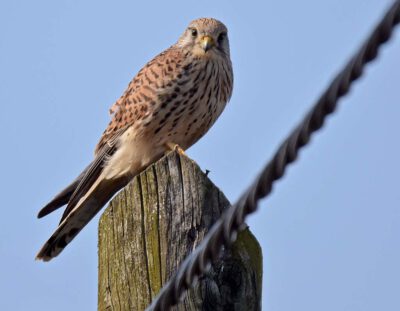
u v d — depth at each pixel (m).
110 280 7.81
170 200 7.88
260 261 7.58
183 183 7.91
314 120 3.63
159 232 7.76
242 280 7.36
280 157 3.71
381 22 3.48
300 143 3.66
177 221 7.78
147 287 7.56
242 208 3.81
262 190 3.75
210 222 7.75
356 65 3.54
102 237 8.05
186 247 7.65
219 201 7.87
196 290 7.21
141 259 7.72
